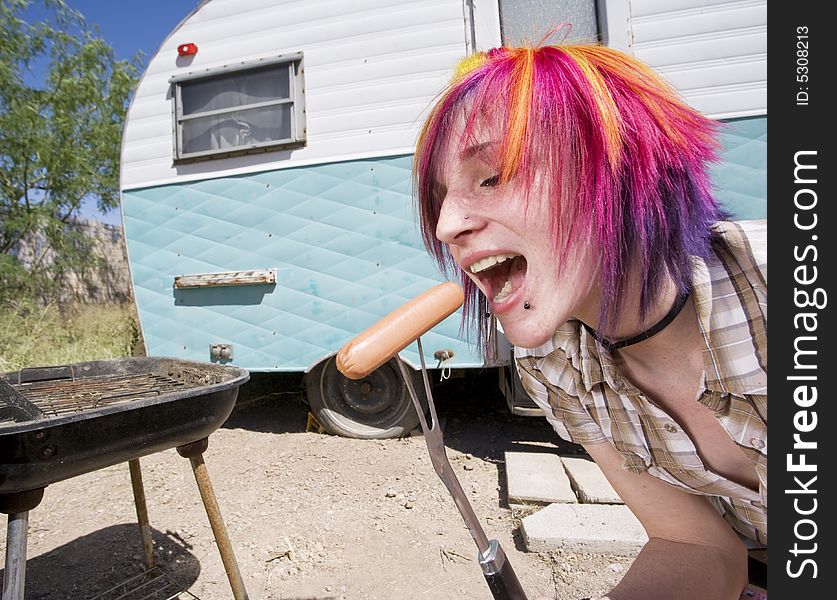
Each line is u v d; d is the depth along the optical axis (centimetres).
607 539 219
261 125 357
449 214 64
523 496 261
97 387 196
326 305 347
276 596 201
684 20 288
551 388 106
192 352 369
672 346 76
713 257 71
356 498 281
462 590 203
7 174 887
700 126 66
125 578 215
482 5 315
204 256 365
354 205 341
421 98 328
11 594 128
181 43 368
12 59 904
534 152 58
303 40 347
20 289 838
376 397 365
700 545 103
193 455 174
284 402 474
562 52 64
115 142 1037
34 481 128
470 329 93
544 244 60
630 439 95
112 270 1037
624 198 59
